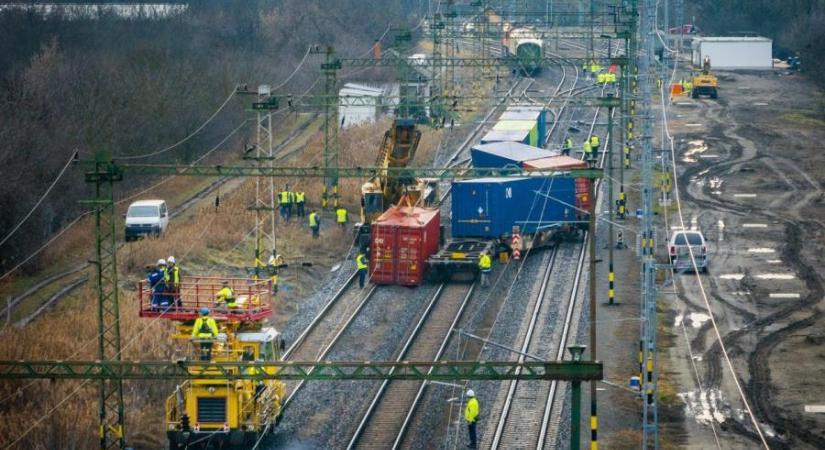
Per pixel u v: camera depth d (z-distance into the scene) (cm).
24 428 12175
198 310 12594
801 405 13275
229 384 11838
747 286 17988
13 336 14438
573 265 19138
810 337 15462
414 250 18025
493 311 16938
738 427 12675
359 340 15625
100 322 12331
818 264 19138
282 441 12388
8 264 18962
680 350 15125
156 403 13488
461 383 13925
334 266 19488
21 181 19825
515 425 12744
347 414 13100
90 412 12812
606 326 15975
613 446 12225
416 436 12519
